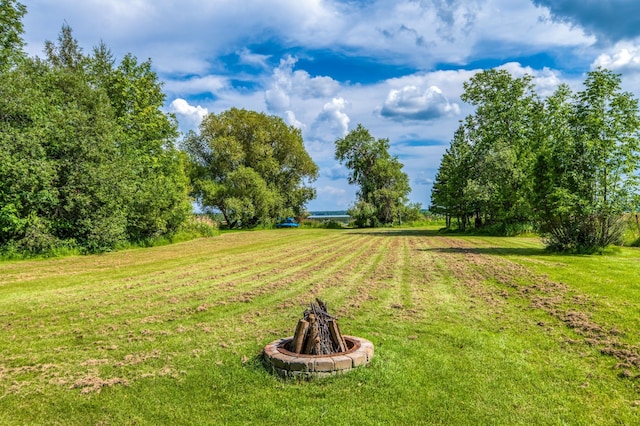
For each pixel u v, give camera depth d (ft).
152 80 97.30
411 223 197.77
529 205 62.13
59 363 17.99
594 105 51.42
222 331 22.00
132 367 17.38
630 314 22.62
